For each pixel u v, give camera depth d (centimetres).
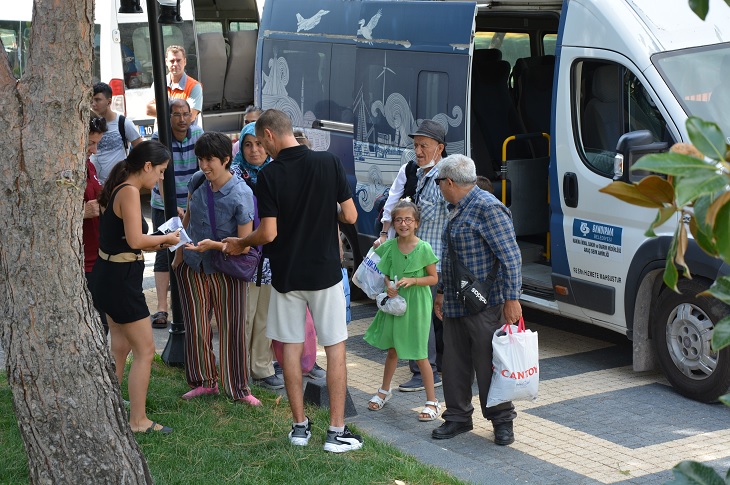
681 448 584
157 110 712
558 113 758
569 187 752
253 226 642
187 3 1466
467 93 805
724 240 159
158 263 877
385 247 661
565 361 779
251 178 691
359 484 502
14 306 395
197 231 629
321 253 557
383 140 902
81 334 402
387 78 893
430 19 845
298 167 552
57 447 400
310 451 552
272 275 565
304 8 1036
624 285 716
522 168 889
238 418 612
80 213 401
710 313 653
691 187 153
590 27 734
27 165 386
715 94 688
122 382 662
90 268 680
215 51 1526
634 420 638
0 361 728
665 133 680
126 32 1445
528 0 834
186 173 854
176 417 606
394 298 642
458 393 610
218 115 1524
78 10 381
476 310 584
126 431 418
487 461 569
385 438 601
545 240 920
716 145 159
